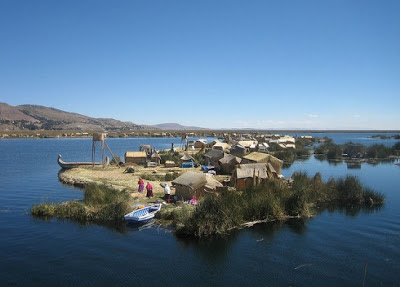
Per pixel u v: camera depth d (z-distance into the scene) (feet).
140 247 74.69
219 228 82.12
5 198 119.96
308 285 59.72
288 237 81.97
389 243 79.20
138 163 213.87
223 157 185.98
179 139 643.45
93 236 80.94
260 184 112.78
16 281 59.52
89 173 171.42
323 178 168.86
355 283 60.49
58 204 101.24
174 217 90.43
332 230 87.71
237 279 61.57
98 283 59.31
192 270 64.64
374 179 170.40
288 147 332.39
